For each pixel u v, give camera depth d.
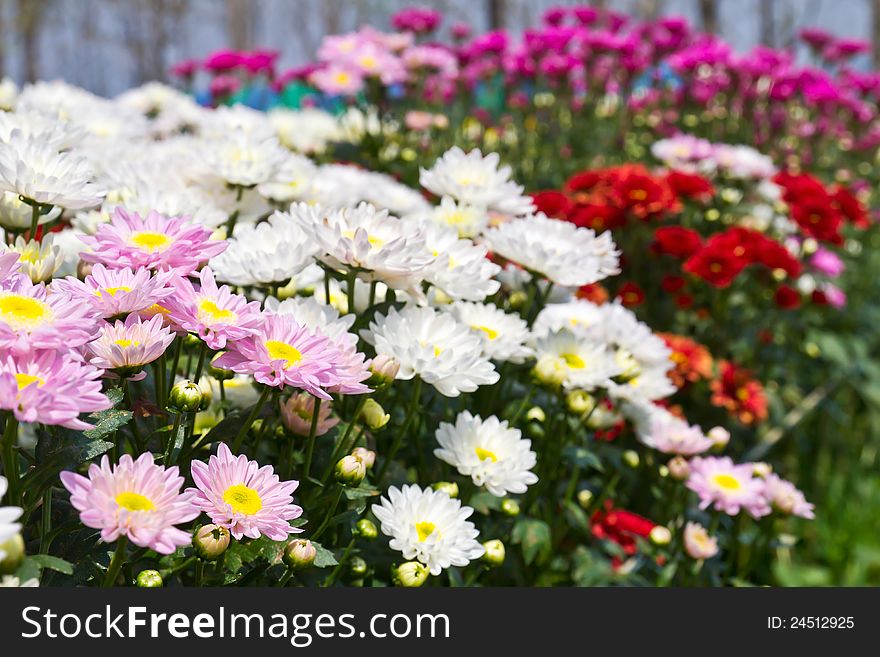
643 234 3.86
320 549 1.31
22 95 2.76
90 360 1.15
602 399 2.14
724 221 4.29
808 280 4.20
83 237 1.36
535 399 2.06
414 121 4.28
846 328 4.50
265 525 1.12
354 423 1.45
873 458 4.21
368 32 4.21
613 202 3.64
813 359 4.25
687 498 2.53
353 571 1.53
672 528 2.47
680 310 3.90
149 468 1.03
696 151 4.19
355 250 1.42
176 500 1.03
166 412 1.24
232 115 2.64
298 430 1.39
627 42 5.18
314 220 1.50
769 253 3.46
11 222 1.47
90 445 1.11
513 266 2.03
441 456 1.61
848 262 4.71
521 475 1.62
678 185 3.78
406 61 4.23
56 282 1.20
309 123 3.91
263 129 2.56
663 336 3.39
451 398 1.92
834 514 3.80
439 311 1.79
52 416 0.94
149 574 1.19
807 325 4.17
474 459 1.60
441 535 1.43
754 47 5.52
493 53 5.09
